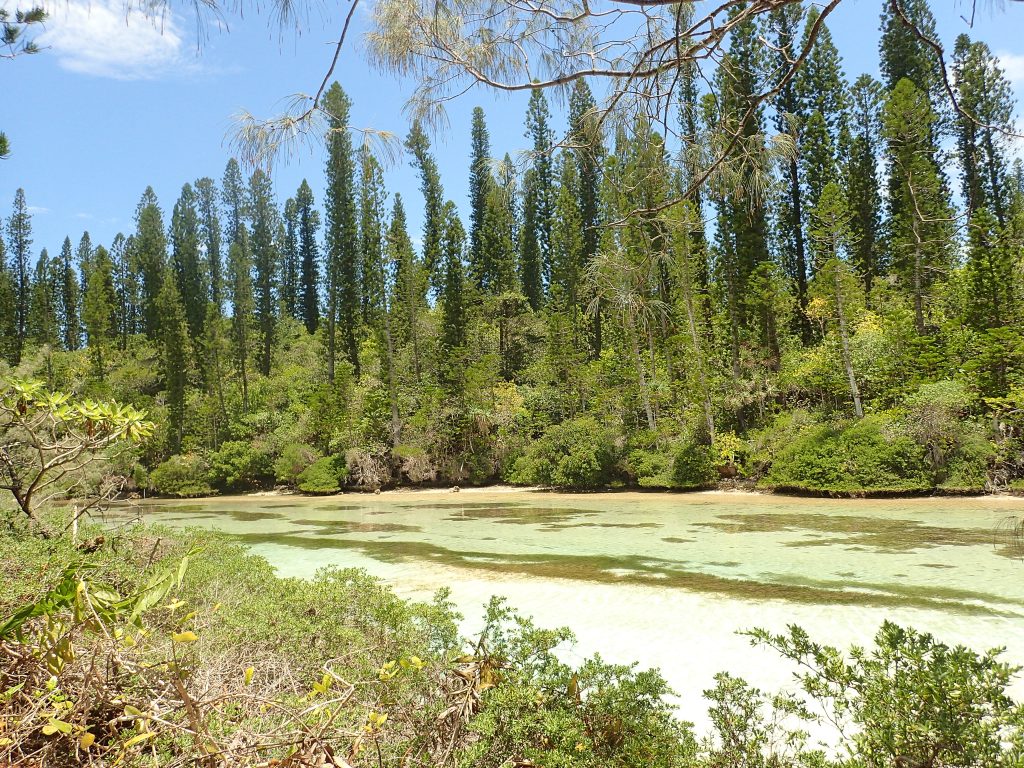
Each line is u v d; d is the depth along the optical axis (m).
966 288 21.11
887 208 27.14
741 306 24.58
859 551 10.70
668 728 2.81
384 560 11.12
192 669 2.41
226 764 1.80
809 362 23.28
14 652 2.08
